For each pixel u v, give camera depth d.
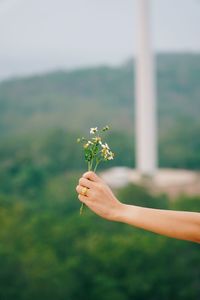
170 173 21.44
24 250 18.31
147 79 21.62
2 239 18.39
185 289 18.03
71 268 18.00
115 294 17.91
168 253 18.14
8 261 17.92
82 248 18.31
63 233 18.53
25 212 19.52
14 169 20.97
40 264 17.94
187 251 18.08
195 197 20.36
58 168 20.88
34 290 17.81
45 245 18.45
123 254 18.06
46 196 20.19
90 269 18.19
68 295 17.95
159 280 17.86
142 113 21.31
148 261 18.05
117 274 18.16
